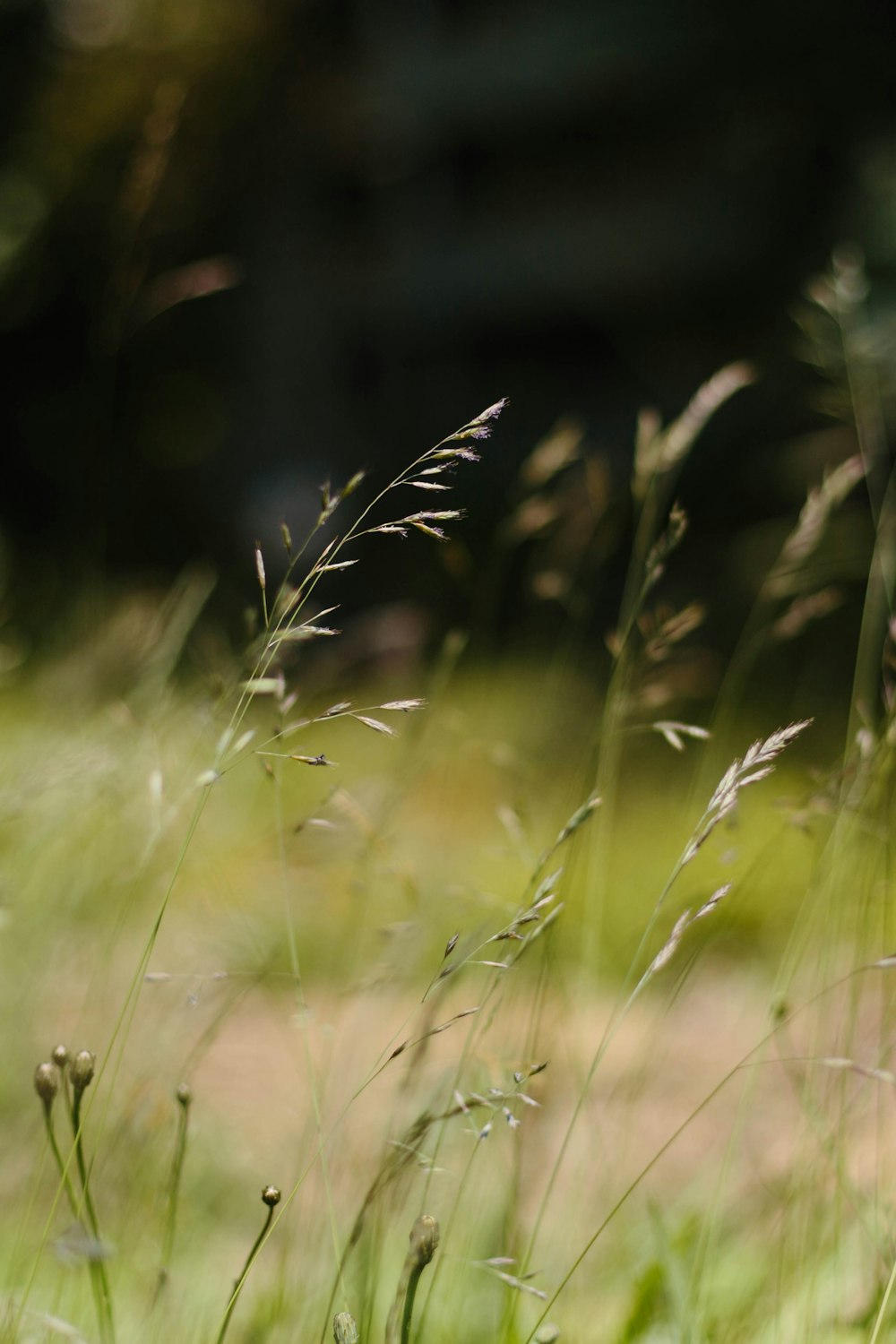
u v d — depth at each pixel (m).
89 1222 1.11
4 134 13.45
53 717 2.74
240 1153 2.09
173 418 17.91
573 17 18.12
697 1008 3.18
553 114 19.48
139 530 15.80
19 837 2.20
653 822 5.13
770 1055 2.46
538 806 2.75
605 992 3.26
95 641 2.88
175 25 12.98
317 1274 1.52
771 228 16.12
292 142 17.86
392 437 20.03
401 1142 1.15
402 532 1.05
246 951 2.01
